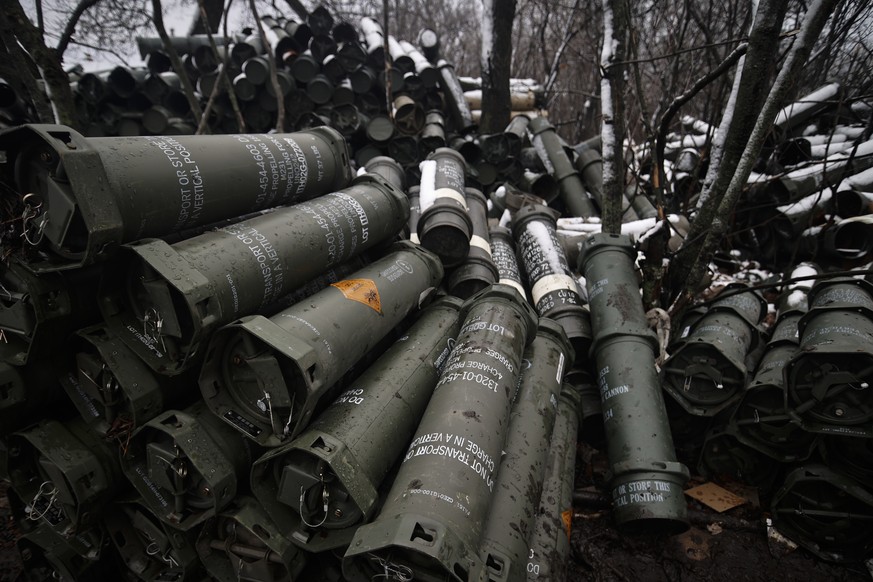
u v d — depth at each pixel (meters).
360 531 1.64
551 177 6.16
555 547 2.34
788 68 2.93
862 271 3.06
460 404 2.12
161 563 2.29
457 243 3.61
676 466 2.60
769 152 5.64
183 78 5.64
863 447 2.68
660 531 2.81
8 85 5.34
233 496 1.99
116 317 1.97
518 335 2.65
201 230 2.32
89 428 2.13
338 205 2.74
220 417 1.97
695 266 3.63
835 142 5.64
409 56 6.91
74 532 2.10
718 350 3.06
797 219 4.76
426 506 1.67
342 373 2.23
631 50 4.80
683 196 5.89
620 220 4.08
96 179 1.68
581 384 3.61
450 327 3.09
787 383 2.68
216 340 1.90
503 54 7.02
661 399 2.98
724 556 2.75
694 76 6.82
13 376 1.96
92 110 6.29
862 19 4.78
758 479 3.14
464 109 7.06
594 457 3.41
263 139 2.59
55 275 1.89
